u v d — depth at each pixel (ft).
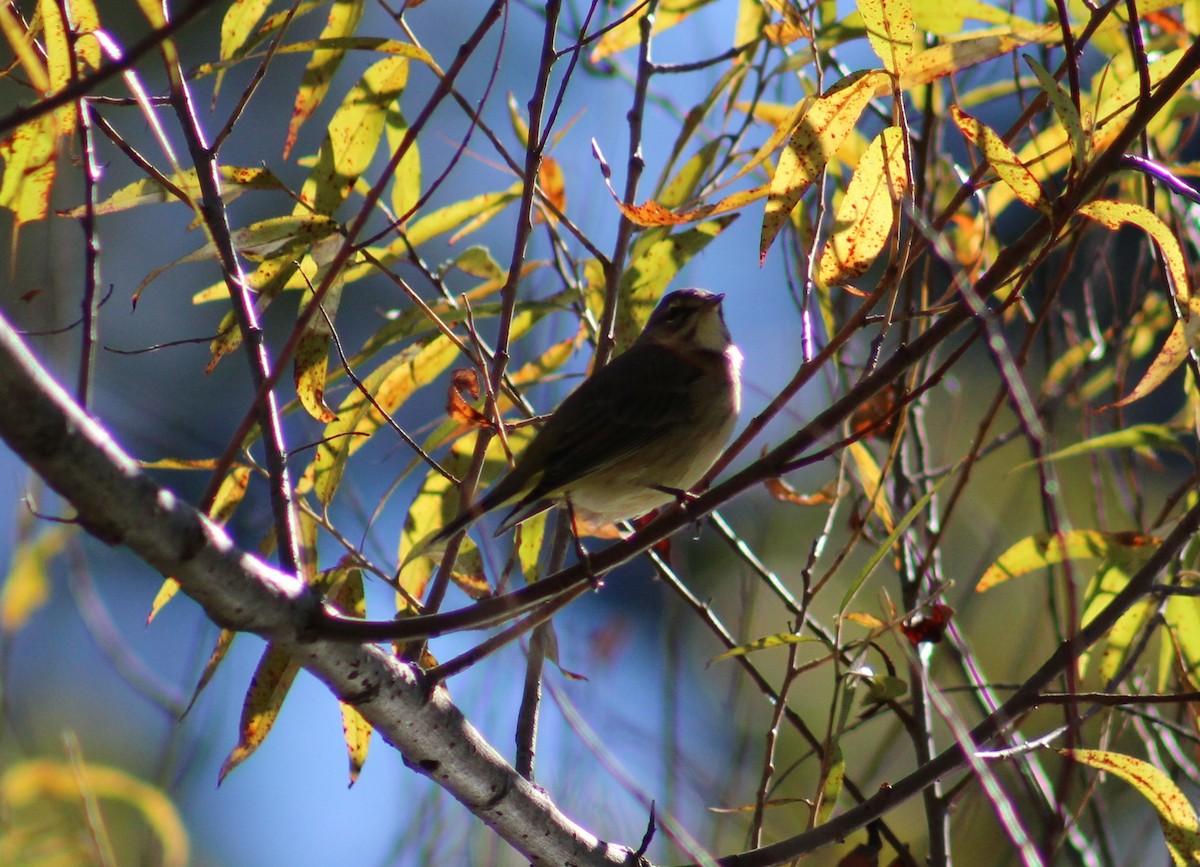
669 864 23.20
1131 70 29.63
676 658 25.81
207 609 18.03
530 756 24.13
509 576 23.59
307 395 24.25
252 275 24.59
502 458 30.30
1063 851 26.20
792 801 23.81
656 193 29.96
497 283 31.04
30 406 14.96
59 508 22.61
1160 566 22.15
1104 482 38.55
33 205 21.90
